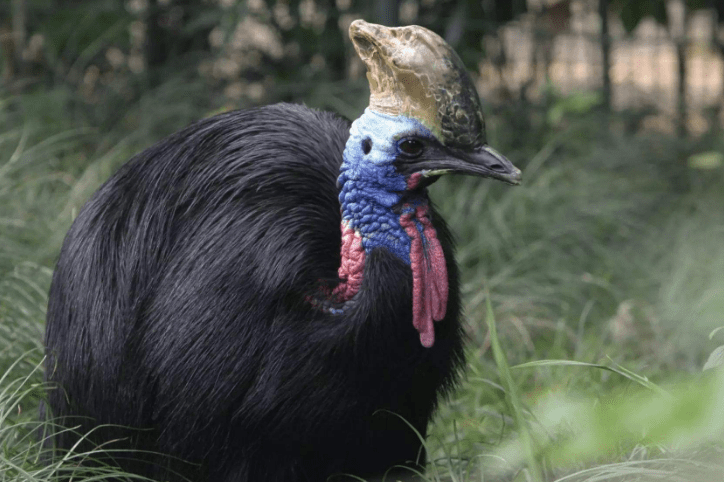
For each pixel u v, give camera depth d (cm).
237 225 517
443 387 545
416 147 477
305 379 494
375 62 482
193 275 517
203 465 526
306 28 1225
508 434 638
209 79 1232
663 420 290
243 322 504
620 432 293
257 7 1252
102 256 556
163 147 568
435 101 467
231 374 505
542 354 804
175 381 516
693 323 762
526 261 931
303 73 1220
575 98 1116
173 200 542
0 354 698
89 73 1260
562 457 299
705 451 485
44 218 871
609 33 1388
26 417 653
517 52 1305
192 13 1265
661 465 500
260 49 1253
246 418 506
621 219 1021
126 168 579
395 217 491
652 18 1302
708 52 1341
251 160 536
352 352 486
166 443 530
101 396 551
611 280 939
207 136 554
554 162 1130
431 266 494
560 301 879
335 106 1119
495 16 1252
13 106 1117
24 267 778
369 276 483
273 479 521
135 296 539
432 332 494
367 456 535
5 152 981
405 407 524
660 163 1164
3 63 1198
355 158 490
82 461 541
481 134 470
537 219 977
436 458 630
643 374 749
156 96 1156
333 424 501
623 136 1196
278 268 503
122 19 1223
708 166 1077
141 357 531
